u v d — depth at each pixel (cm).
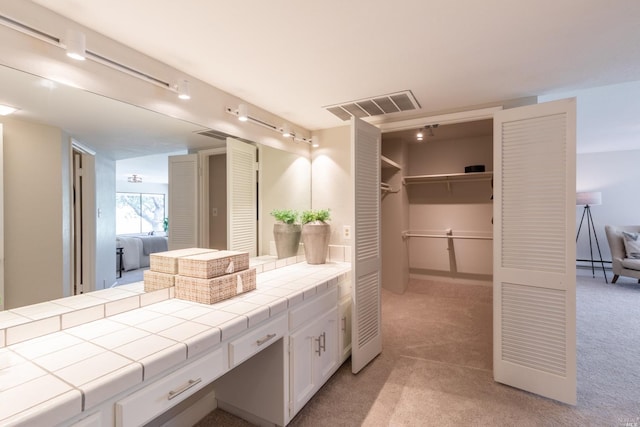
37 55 121
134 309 156
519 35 148
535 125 207
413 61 174
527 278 212
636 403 199
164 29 139
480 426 180
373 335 259
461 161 455
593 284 496
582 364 250
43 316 129
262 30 142
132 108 158
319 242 276
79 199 142
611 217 597
